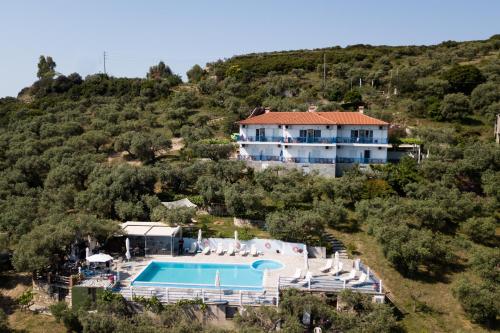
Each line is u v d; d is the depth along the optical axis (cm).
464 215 4403
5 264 3916
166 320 2962
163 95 11069
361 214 4425
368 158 5925
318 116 6150
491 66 9925
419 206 4338
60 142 6912
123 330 2578
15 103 11231
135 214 4422
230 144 6500
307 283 3247
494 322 3186
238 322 2769
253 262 3834
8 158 6138
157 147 6656
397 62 12812
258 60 14225
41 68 14075
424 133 6819
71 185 5038
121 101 10556
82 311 2934
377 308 2930
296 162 5859
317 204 4525
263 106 9488
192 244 4156
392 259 3678
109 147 7269
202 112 9594
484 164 5191
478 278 3653
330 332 2825
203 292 3089
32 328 3103
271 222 4122
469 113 8281
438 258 3866
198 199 4928
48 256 3428
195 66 14150
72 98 11288
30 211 4338
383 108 8938
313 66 12950
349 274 3422
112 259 3719
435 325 3161
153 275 3578
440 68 11094
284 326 2655
